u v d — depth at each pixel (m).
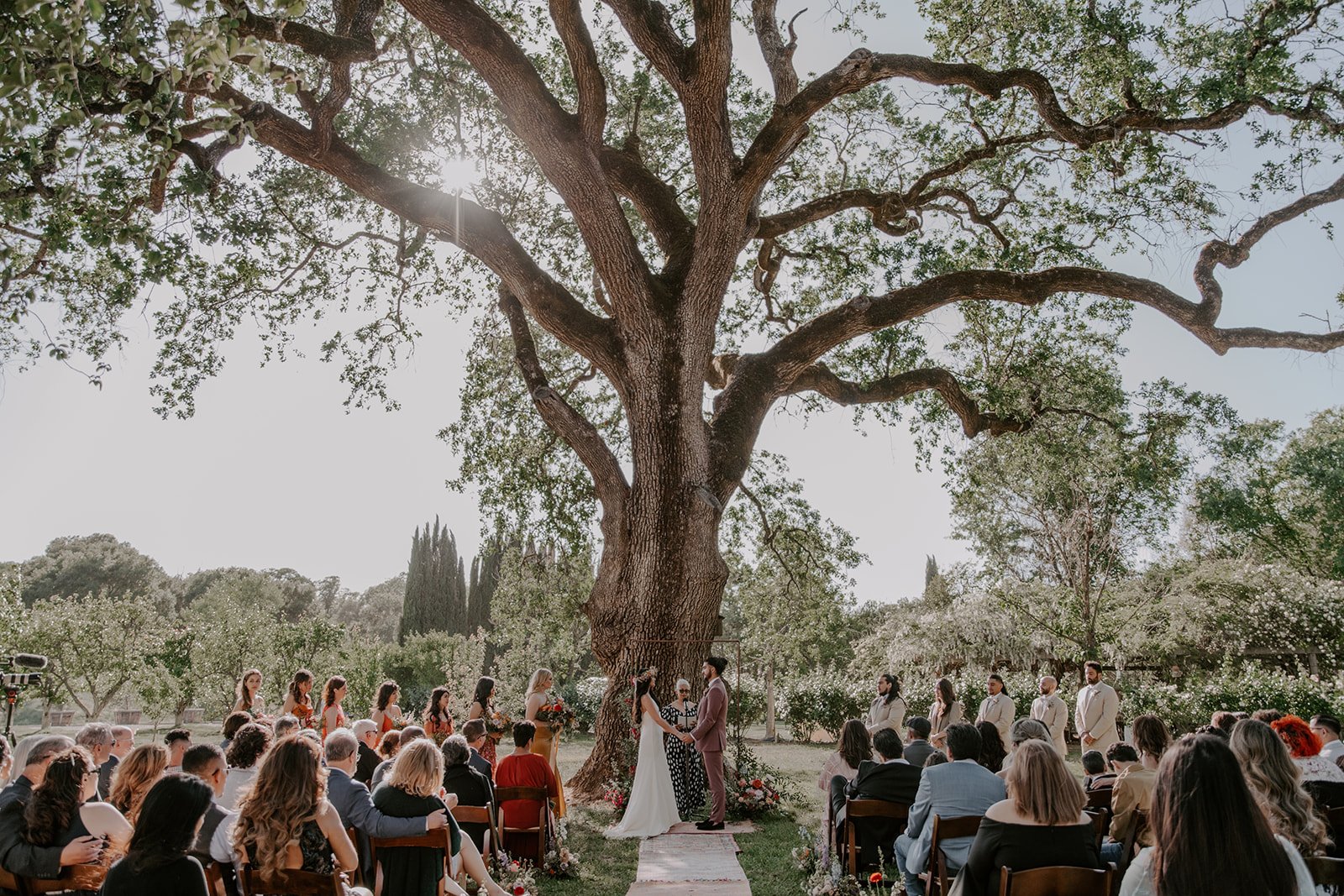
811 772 15.09
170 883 3.13
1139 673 26.59
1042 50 13.64
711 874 7.37
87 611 27.38
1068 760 16.27
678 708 9.88
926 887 5.14
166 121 5.87
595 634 11.51
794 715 23.73
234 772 5.61
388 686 9.59
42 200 7.72
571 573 18.16
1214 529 35.06
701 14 10.59
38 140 6.73
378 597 93.88
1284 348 12.52
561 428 12.43
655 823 8.98
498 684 26.23
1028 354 15.81
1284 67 12.54
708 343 12.01
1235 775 2.48
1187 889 2.41
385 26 14.05
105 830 4.11
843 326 12.92
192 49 5.03
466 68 14.11
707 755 9.38
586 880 7.25
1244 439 14.41
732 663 27.81
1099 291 13.02
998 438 17.48
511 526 17.05
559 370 17.20
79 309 12.13
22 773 4.30
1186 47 12.79
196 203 10.74
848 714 22.95
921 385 14.55
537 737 8.93
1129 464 14.78
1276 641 25.42
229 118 6.04
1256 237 12.84
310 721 9.68
